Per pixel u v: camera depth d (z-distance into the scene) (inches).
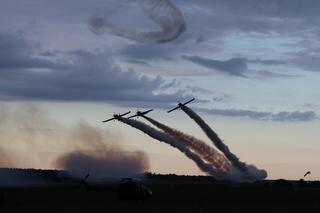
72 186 7160.4
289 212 3051.2
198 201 4170.8
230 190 6289.4
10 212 2883.9
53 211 2942.9
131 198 3860.7
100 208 3179.1
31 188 6574.8
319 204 3941.9
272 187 7293.3
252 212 3006.9
